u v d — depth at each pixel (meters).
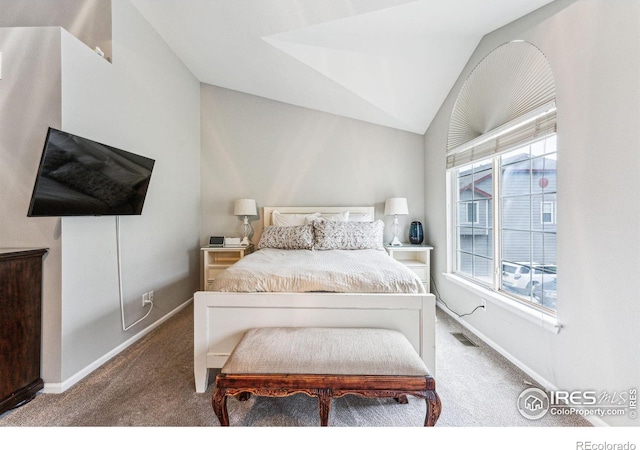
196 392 1.71
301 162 3.89
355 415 1.51
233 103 3.87
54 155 1.57
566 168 1.58
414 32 2.28
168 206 3.03
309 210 3.82
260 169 3.89
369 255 2.67
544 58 1.75
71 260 1.82
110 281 2.17
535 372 1.83
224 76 3.53
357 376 1.27
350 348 1.38
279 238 3.33
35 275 1.70
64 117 1.77
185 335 2.57
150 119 2.70
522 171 2.07
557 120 1.64
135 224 2.47
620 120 1.28
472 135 2.60
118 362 2.09
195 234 3.71
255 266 2.05
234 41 2.73
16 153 1.75
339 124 3.88
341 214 3.66
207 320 1.72
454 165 2.94
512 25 2.03
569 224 1.57
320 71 2.84
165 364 2.05
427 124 3.62
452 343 2.36
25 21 2.27
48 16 2.26
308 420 1.48
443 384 1.79
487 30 2.21
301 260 2.35
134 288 2.46
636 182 1.22
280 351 1.36
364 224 3.35
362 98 3.17
